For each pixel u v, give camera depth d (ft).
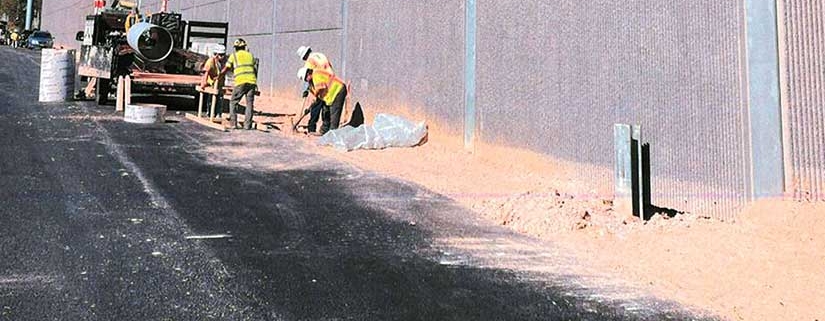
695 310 12.30
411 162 28.55
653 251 15.85
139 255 14.32
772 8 16.42
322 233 16.94
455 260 15.12
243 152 29.60
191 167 25.26
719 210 17.93
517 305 12.41
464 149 30.40
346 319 11.41
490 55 28.35
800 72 15.97
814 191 15.80
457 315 11.80
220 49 40.73
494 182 24.38
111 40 45.62
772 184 16.49
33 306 11.27
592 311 12.19
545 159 25.12
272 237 16.33
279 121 42.70
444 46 31.71
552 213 18.40
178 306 11.62
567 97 23.88
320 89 34.01
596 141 22.43
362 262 14.70
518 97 26.68
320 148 31.63
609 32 21.71
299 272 13.79
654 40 19.92
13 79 61.77
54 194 19.39
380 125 32.94
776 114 16.38
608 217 18.70
